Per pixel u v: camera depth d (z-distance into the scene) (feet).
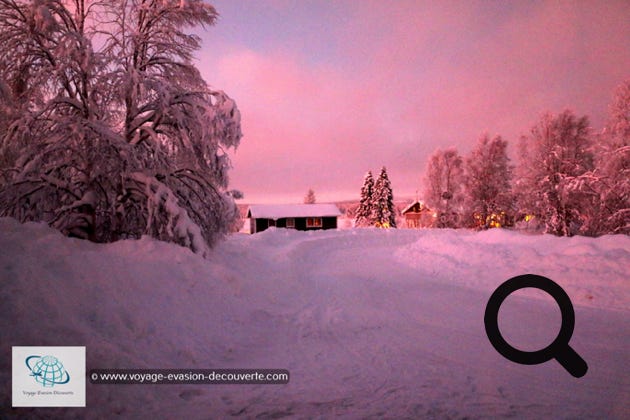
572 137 96.73
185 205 33.32
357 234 98.07
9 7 28.35
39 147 28.22
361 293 34.12
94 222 31.37
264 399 13.78
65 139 28.22
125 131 32.76
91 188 31.27
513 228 129.49
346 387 14.90
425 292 34.06
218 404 13.33
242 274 35.45
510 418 12.18
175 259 26.71
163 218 30.78
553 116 98.84
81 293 18.45
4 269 16.31
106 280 20.49
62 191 30.63
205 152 31.76
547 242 55.52
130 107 31.78
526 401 13.47
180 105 33.12
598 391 14.28
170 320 20.44
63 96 29.01
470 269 42.75
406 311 27.50
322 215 179.73
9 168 27.91
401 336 21.80
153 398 13.33
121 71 29.63
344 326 24.11
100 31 31.55
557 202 94.63
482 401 13.51
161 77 34.12
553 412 12.61
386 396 13.98
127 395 13.04
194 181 34.99
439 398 13.79
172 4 32.42
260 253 56.08
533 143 101.14
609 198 77.97
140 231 34.55
